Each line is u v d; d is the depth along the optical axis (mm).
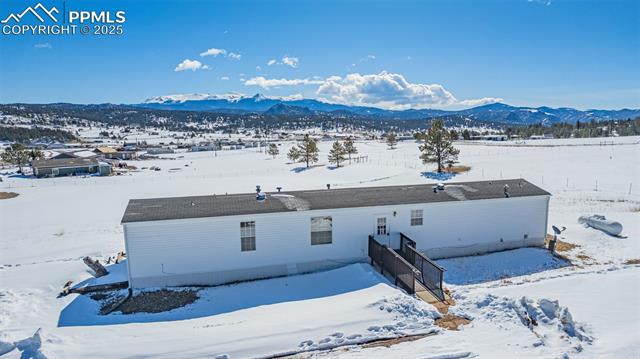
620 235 18016
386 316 9969
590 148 61656
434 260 15992
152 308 11891
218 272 14000
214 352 8617
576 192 30141
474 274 14445
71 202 34781
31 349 8859
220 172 60344
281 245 14500
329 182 41875
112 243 19531
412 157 70188
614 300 10359
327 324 9656
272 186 39625
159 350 8727
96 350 8773
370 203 15453
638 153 51688
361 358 8133
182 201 15617
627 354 7477
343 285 13164
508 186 18422
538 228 17469
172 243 13516
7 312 11375
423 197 16406
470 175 41469
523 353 7906
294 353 8617
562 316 9008
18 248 19406
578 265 14906
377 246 14531
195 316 11211
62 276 14258
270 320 10375
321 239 14953
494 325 9375
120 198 36000
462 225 16531
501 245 17125
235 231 14000
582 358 7543
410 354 8172
